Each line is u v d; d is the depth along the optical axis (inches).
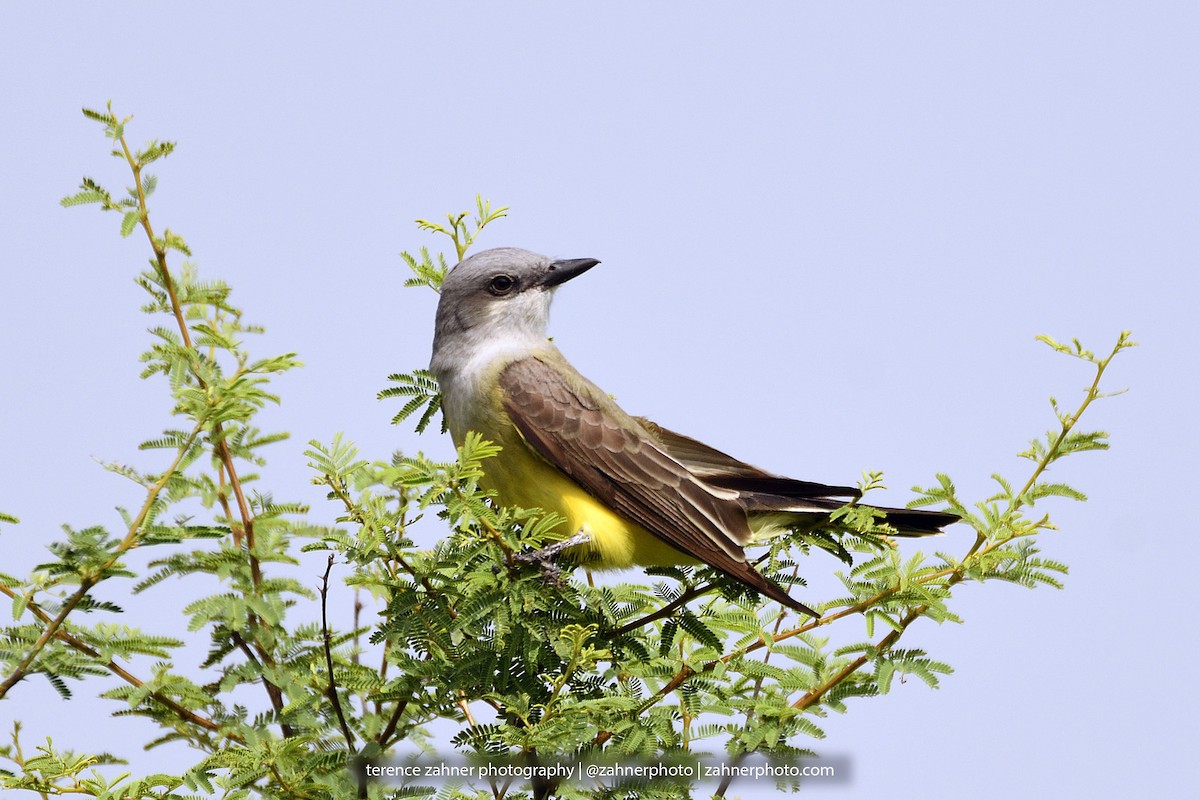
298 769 375.2
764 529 467.2
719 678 408.5
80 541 369.1
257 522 427.8
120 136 437.7
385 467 355.9
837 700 402.9
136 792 357.7
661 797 378.9
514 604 382.3
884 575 401.7
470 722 409.1
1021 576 397.7
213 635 425.7
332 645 425.7
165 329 436.1
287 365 381.1
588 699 376.5
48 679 376.2
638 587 442.6
